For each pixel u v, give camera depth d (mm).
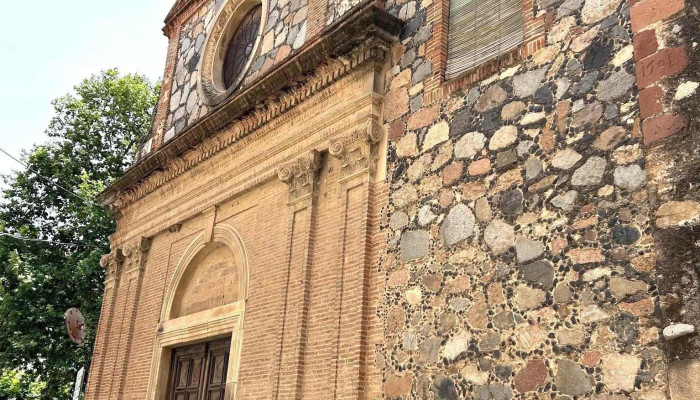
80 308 19938
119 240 14836
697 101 4922
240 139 11398
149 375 12094
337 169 9320
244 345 9945
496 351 6383
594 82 6309
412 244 7754
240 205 11328
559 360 5789
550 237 6227
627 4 6258
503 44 7820
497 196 6914
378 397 7461
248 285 10398
